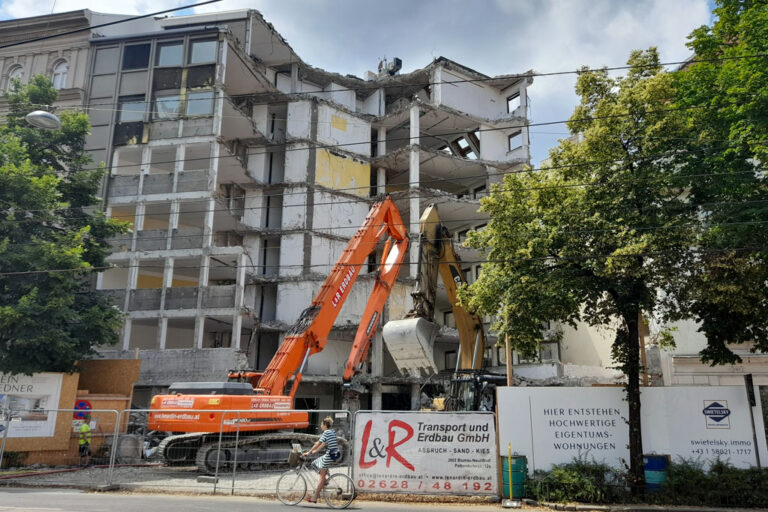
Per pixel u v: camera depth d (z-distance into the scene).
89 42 35.03
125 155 34.38
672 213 13.73
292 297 36.84
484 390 19.62
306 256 37.50
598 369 32.94
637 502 12.51
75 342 19.94
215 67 34.09
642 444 13.41
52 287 19.67
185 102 33.78
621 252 12.62
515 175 16.28
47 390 19.45
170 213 32.16
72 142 23.66
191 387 17.97
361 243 22.52
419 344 17.86
